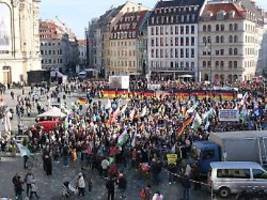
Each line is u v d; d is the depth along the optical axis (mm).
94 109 60156
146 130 43812
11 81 123812
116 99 75062
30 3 132250
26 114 69188
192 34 136875
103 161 36375
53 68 196250
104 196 32812
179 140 40719
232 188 31156
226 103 61812
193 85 92188
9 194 33562
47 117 53969
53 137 43875
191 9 137375
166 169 37250
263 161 34094
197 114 47125
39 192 33938
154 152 36938
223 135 35500
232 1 141625
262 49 156250
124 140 39875
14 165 41375
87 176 37562
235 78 130625
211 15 133125
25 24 127562
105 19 176500
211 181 31359
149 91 80938
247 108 57406
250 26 135375
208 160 34750
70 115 55875
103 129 44938
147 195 29078
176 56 141500
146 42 151000
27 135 46656
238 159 34281
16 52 124375
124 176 34312
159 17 144750
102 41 177500
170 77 140375
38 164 41500
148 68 149250
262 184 30984
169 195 32688
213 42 133250
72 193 32719
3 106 67625
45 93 97312
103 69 177875
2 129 56812
